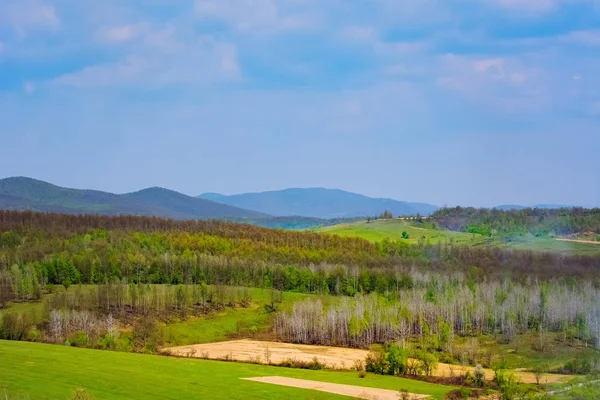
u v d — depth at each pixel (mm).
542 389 110125
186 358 143125
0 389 79938
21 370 95438
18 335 156125
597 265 164750
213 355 158125
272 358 155750
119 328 184875
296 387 108875
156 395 88188
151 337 175000
